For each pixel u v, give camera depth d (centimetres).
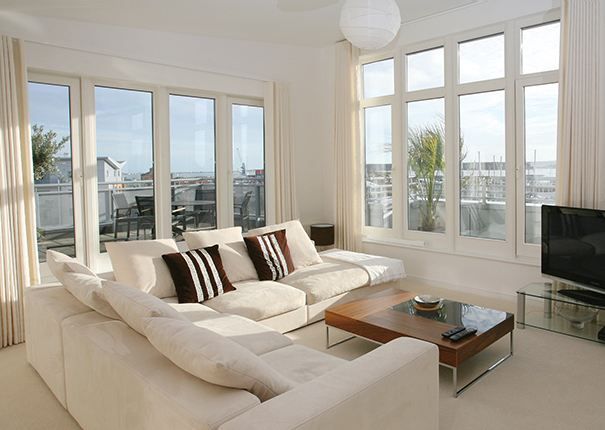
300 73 548
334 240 543
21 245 335
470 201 450
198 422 130
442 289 456
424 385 172
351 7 280
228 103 495
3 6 322
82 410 211
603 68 334
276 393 151
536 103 400
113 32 393
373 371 154
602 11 333
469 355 247
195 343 146
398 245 498
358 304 320
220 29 441
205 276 322
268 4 385
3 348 328
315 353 218
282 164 521
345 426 136
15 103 331
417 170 491
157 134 439
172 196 457
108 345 188
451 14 441
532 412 230
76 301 253
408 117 494
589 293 335
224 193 495
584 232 326
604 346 315
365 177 544
